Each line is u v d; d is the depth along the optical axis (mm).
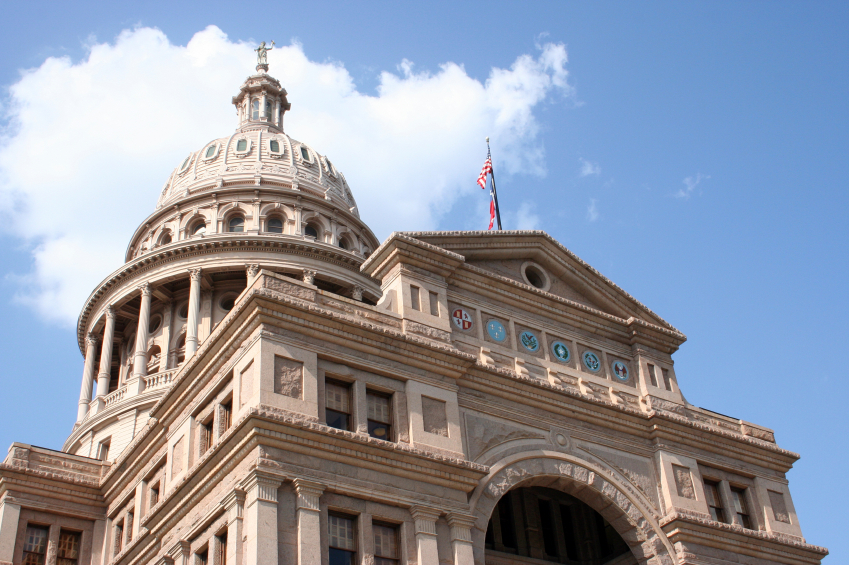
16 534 37438
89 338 71312
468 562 28625
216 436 29828
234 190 75688
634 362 39688
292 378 28578
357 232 80250
